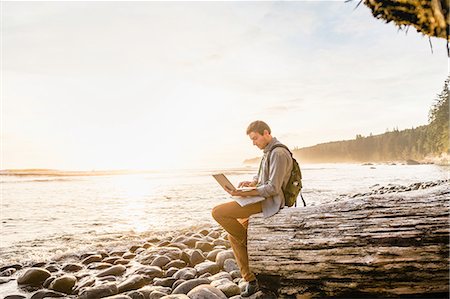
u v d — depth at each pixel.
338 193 18.88
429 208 3.09
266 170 3.74
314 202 14.57
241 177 46.81
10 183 41.94
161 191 26.27
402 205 3.21
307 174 56.34
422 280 2.88
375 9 2.02
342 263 3.08
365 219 3.20
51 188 32.59
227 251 5.45
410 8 1.87
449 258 2.83
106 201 19.27
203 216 12.81
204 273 4.91
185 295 3.76
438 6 1.77
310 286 3.22
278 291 3.37
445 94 70.75
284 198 3.71
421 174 41.25
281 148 3.66
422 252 2.89
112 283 4.39
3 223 11.60
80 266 5.74
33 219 12.48
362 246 3.06
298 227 3.37
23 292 4.66
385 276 2.96
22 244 8.17
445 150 76.75
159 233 9.38
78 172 94.94
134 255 6.54
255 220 3.59
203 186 32.62
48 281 4.83
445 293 2.82
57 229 10.36
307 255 3.21
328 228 3.26
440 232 2.90
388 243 3.00
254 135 3.79
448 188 3.41
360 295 3.05
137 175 79.38
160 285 4.52
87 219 12.43
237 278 4.48
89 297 4.11
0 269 5.84
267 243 3.40
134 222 11.64
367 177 40.59
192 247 6.90
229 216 3.71
